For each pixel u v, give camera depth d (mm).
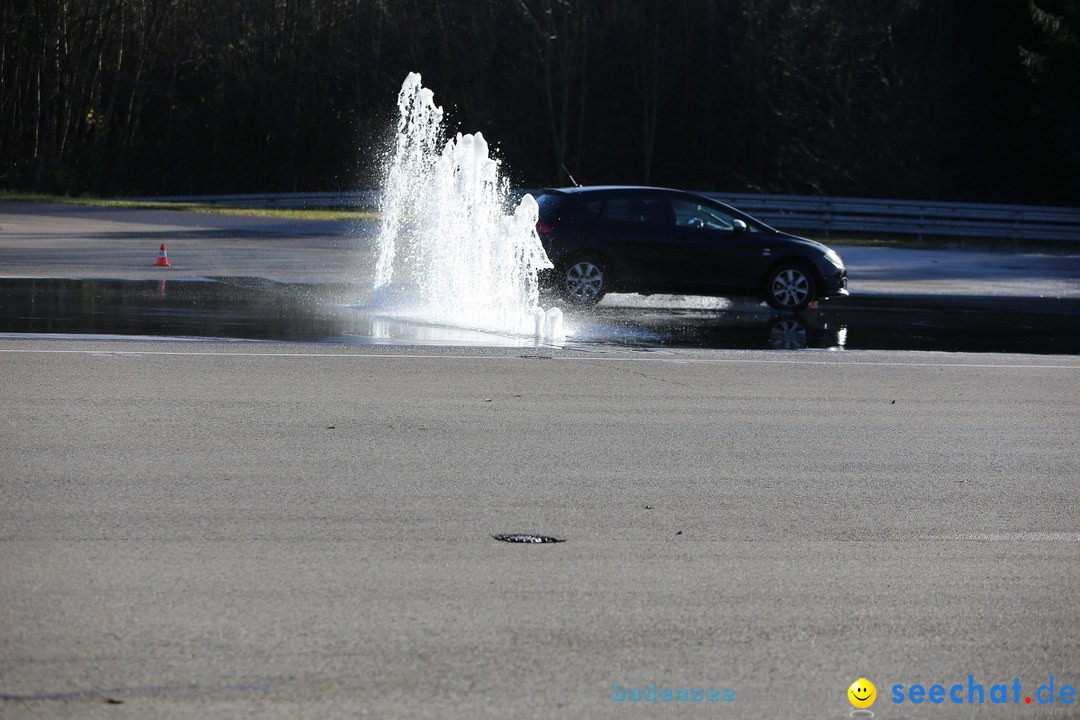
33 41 129875
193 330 28938
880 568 12594
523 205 36969
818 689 9539
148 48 137750
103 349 25469
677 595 11547
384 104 134625
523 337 30250
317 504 14320
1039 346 32250
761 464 17188
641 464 16922
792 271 38938
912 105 111375
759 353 28828
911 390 24109
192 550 12430
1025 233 88875
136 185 139125
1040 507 15297
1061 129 105625
